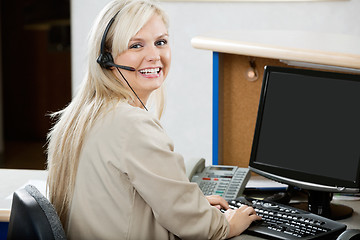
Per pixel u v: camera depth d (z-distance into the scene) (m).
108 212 1.58
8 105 7.12
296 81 1.90
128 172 1.54
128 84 1.72
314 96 1.85
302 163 1.86
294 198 2.04
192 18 4.17
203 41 2.14
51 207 1.48
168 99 4.30
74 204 1.62
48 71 7.03
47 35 6.97
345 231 1.53
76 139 1.65
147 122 1.59
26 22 6.96
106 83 1.69
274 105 1.95
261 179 2.24
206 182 2.02
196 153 4.32
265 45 2.01
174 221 1.54
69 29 6.96
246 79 2.29
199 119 4.27
